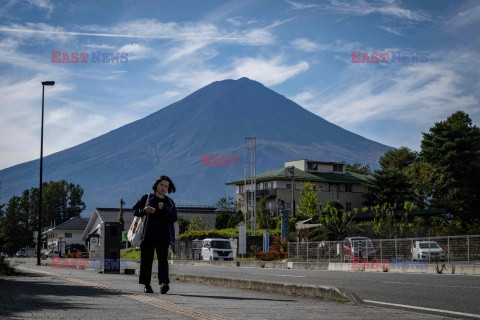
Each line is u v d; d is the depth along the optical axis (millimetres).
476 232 45375
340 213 48500
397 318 6336
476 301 8898
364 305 7934
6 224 121875
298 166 87938
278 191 81312
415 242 22422
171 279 14992
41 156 44594
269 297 9039
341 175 87812
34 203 127375
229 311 6500
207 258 41688
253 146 70750
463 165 70250
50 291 8734
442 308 7887
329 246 29062
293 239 44812
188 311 6152
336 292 8758
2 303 6555
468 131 74562
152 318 5508
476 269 18781
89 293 8367
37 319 5172
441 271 20141
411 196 67938
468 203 69188
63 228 121188
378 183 68938
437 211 48562
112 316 5570
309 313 6582
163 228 8828
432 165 70188
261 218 63938
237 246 45125
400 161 86125
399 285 12578
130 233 8906
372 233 39625
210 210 106312
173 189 9039
